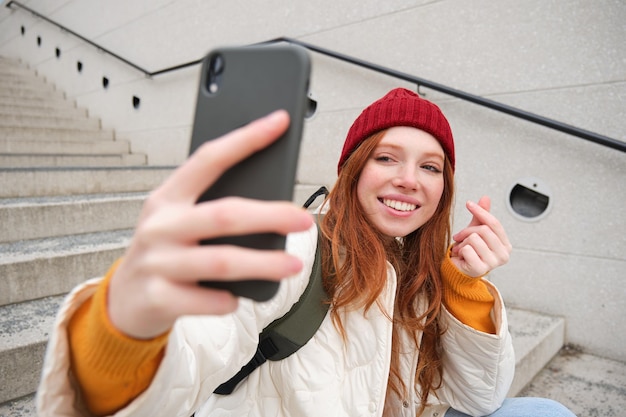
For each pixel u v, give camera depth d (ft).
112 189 10.07
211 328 2.27
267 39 11.23
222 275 1.11
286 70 1.36
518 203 7.85
